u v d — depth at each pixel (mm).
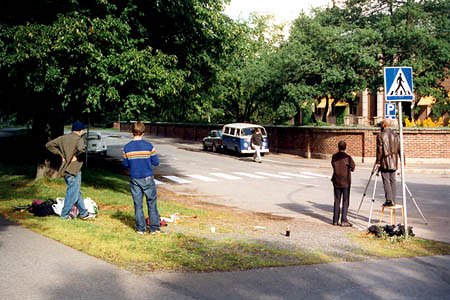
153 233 8836
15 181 16719
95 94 12578
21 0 12922
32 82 12805
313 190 17891
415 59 29250
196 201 14930
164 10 14242
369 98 54344
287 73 32281
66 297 5473
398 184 19875
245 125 34531
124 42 13133
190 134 54156
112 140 54688
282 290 5980
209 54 16125
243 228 10055
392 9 32750
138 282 6047
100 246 7613
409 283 6449
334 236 9555
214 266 6879
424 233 10242
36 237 8164
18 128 83875
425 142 27500
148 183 8812
